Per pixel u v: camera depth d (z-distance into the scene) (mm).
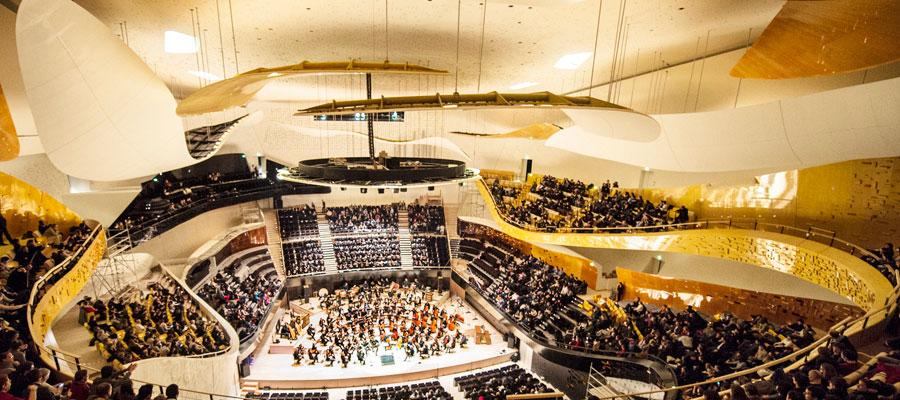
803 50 8500
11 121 9266
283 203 34312
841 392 5641
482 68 17203
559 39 12719
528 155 31219
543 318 21656
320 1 9641
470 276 29875
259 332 21312
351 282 31625
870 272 9891
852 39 7512
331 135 34094
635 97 19312
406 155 35500
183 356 12164
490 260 31031
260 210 31906
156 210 22016
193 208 23734
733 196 16344
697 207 17906
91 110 8445
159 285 17438
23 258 11492
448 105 6797
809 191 13898
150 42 13133
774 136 10414
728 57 14586
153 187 23719
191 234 25594
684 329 14711
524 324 21531
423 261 32844
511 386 17641
